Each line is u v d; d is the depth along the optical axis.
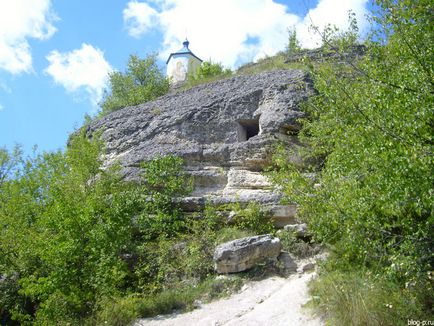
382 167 7.72
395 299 8.01
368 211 8.26
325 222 9.30
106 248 11.64
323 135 11.73
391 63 8.65
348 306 8.14
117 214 12.38
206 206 13.79
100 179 14.69
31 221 13.70
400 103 7.68
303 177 10.59
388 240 8.63
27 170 15.47
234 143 15.48
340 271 9.76
